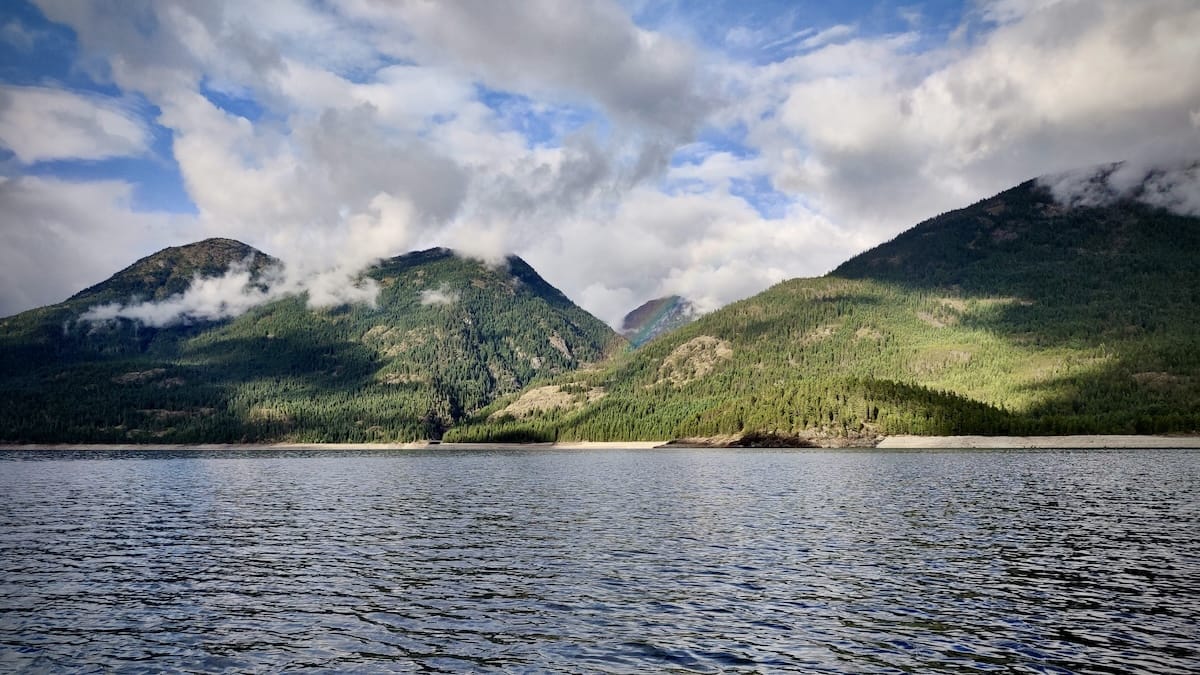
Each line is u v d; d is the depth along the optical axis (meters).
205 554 49.81
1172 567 42.19
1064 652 26.98
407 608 34.50
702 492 93.44
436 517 70.31
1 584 40.59
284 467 187.25
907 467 139.75
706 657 26.86
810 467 145.38
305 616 33.28
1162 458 164.00
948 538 53.12
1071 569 41.75
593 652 27.62
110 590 38.94
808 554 47.22
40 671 26.12
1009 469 130.25
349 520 68.69
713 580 39.72
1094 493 85.12
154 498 94.56
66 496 98.19
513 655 27.41
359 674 25.59
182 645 29.11
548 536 56.75
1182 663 25.67
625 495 91.75
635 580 39.97
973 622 31.06
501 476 137.12
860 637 29.09
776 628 30.47
